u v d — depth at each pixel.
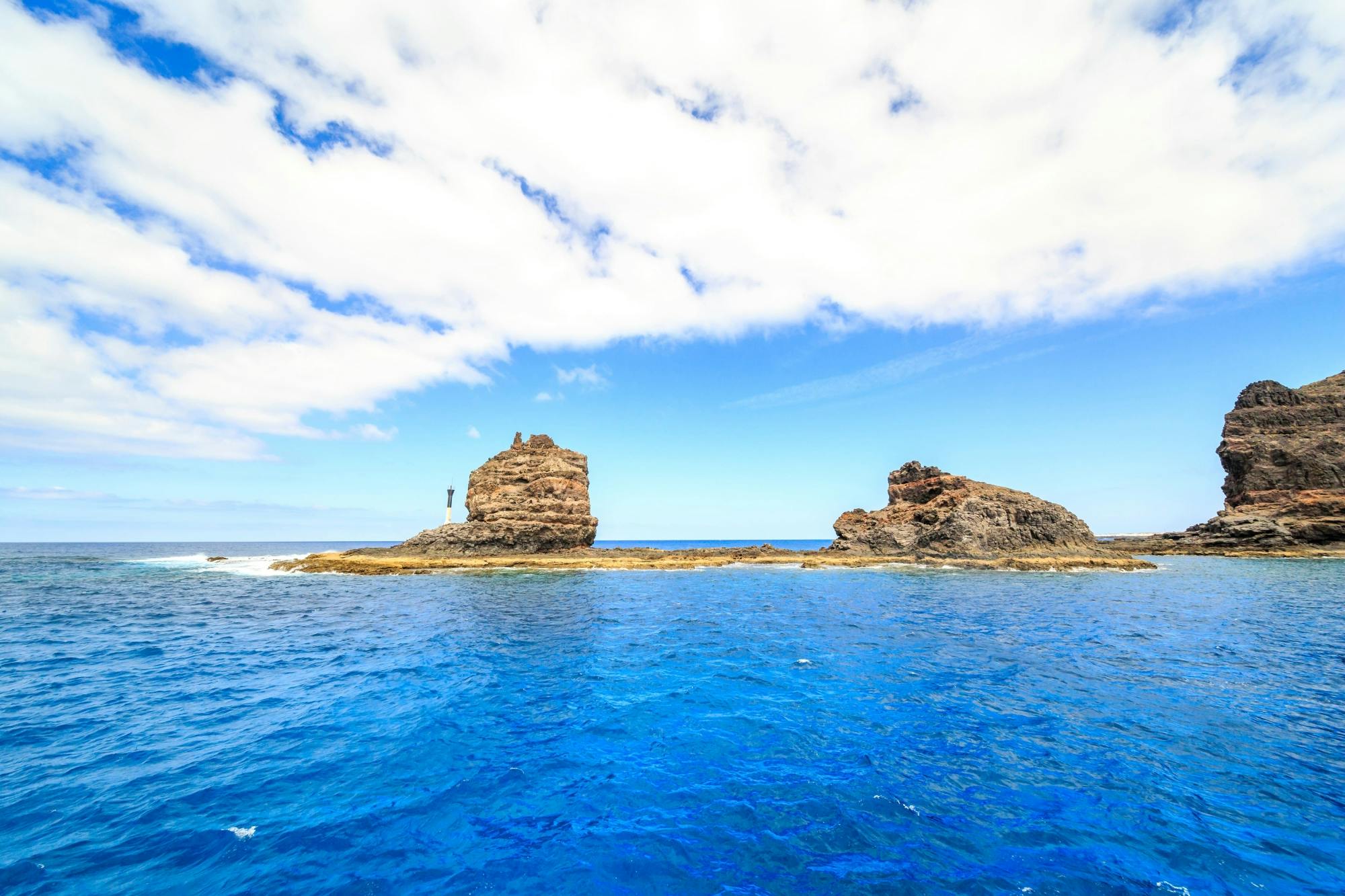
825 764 11.02
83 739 12.03
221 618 28.91
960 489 72.25
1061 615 29.98
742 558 71.62
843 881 7.42
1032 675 17.53
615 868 7.69
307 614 30.22
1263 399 92.69
